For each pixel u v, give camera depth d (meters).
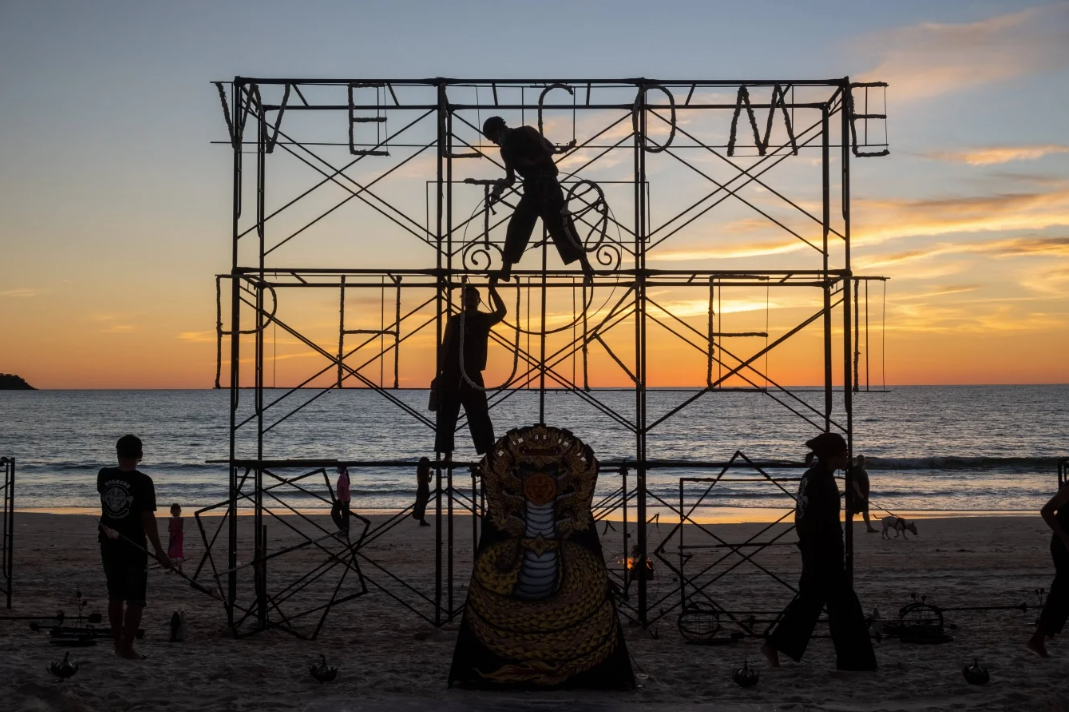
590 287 9.10
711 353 9.17
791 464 8.83
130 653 7.73
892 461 47.28
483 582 6.78
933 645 8.64
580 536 6.90
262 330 9.16
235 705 6.21
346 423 88.38
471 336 9.11
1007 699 6.35
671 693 6.66
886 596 12.46
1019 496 36.00
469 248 9.08
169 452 60.78
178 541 15.95
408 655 8.30
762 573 15.05
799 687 6.89
